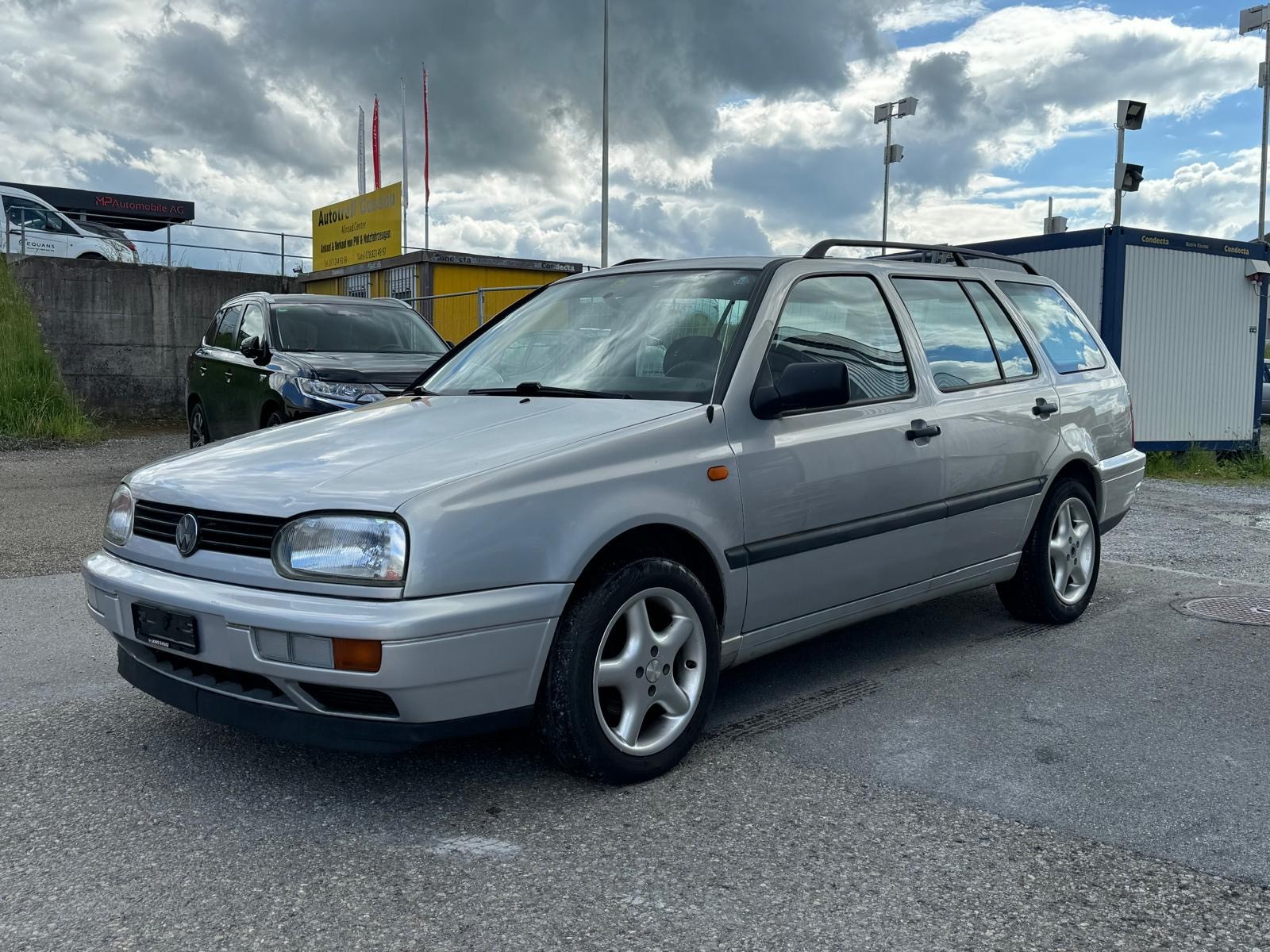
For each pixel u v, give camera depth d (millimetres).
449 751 3539
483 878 2684
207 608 2977
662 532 3381
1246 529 8555
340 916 2504
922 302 4652
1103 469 5469
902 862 2779
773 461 3654
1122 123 12570
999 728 3795
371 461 3174
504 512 2967
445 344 9984
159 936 2414
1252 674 4469
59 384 15602
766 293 3928
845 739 3686
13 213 19453
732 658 3670
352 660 2783
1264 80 24625
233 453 3498
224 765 3418
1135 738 3707
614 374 3896
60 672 4398
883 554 4125
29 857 2793
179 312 18984
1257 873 2736
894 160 26859
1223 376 13953
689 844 2873
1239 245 13820
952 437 4406
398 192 21391
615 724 3277
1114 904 2572
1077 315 5812
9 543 7141
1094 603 5793
